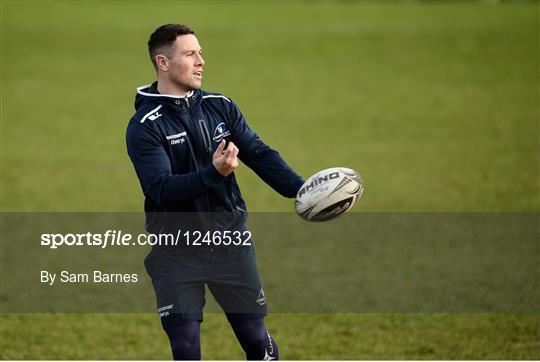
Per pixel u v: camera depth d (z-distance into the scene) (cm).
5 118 8469
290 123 8000
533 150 6700
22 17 14562
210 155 2294
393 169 6244
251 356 2364
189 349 2219
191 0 16125
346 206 2262
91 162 6688
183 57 2227
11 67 11075
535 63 10312
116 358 3028
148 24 13850
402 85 9562
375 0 15938
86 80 10269
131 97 9394
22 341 3180
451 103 8638
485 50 11119
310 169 6331
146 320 3431
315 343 3133
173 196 2119
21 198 5584
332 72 10388
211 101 2330
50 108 8894
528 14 13338
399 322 3338
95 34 13138
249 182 5922
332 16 14288
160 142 2220
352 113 8362
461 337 3159
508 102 8569
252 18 14288
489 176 5944
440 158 6538
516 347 3044
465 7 14512
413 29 12769
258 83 9862
